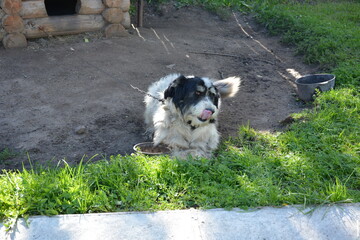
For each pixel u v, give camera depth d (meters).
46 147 2.58
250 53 4.06
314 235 1.85
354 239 1.84
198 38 4.32
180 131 2.50
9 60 3.49
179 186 2.07
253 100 3.20
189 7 4.95
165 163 2.18
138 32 4.23
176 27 4.55
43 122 2.81
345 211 1.95
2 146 2.57
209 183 2.10
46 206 1.92
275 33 4.50
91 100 3.08
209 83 2.45
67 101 3.05
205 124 2.45
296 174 2.20
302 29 4.34
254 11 5.01
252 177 2.15
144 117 2.88
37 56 3.59
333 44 3.83
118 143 2.64
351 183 2.16
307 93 3.07
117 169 2.13
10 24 3.61
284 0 5.50
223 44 4.23
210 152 2.53
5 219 1.86
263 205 1.98
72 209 1.92
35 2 3.69
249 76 3.59
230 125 2.87
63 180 2.03
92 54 3.70
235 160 2.28
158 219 1.89
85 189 2.00
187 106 2.42
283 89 3.38
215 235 1.83
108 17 3.96
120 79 3.37
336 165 2.26
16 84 3.20
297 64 3.82
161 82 2.81
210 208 1.95
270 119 2.94
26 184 1.98
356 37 4.04
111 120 2.87
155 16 4.73
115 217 1.89
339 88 3.12
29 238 1.77
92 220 1.87
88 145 2.61
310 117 2.77
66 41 3.85
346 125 2.62
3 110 2.91
